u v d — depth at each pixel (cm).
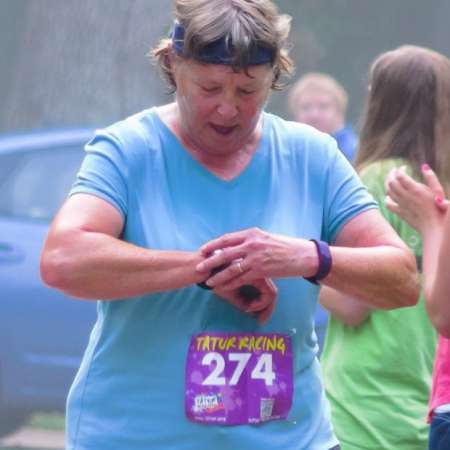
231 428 1120
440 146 1445
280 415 1136
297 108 2748
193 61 1090
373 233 1167
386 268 1140
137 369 1123
